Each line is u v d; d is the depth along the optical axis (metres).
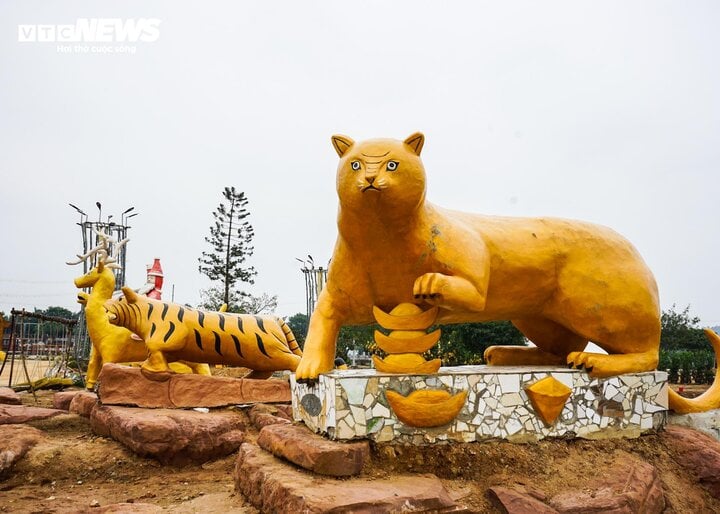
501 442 4.05
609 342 4.58
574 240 4.59
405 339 4.02
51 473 5.41
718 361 5.18
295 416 4.66
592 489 3.71
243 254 28.06
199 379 6.98
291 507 3.20
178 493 4.89
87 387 8.92
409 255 3.96
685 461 4.39
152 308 7.23
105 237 9.18
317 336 4.42
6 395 8.57
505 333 18.20
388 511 3.13
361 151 3.75
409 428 3.87
